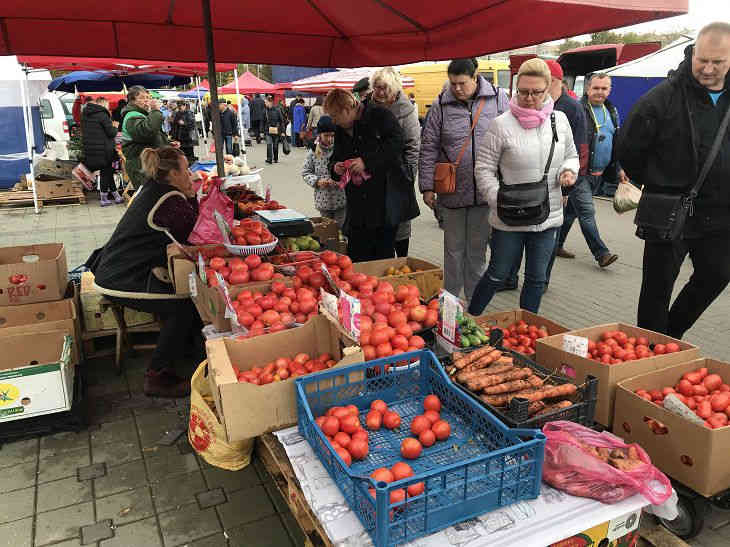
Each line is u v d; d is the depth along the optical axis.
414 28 4.12
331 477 2.04
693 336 5.03
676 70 3.37
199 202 4.20
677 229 3.45
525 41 3.33
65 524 2.86
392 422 2.36
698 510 2.55
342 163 4.53
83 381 4.16
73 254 7.78
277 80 33.09
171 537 2.77
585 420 2.46
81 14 4.45
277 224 4.14
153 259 3.90
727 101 3.28
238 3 4.39
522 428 2.23
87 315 4.50
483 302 4.27
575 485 1.99
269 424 2.37
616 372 2.86
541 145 3.71
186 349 4.59
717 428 2.38
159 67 11.77
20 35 4.54
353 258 5.19
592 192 6.79
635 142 3.48
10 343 3.71
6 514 2.93
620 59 13.61
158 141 8.44
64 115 16.78
